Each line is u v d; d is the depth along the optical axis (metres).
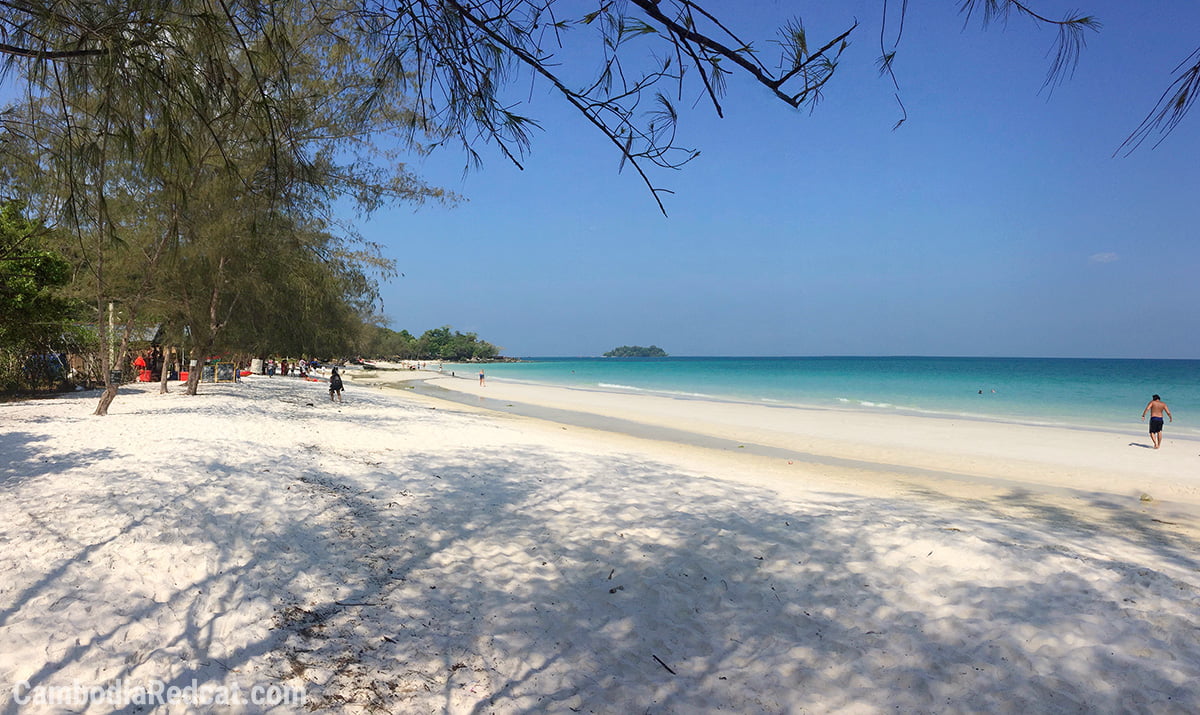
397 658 3.99
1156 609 5.00
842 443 19.47
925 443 19.48
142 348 26.58
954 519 8.25
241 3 2.41
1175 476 14.07
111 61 2.26
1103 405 34.91
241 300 17.81
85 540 5.05
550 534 6.97
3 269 15.32
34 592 4.07
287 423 14.30
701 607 5.18
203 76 2.48
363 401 25.47
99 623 3.83
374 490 8.26
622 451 14.61
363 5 2.24
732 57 1.73
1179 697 3.76
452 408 28.83
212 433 11.17
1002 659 4.27
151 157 2.60
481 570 5.77
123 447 9.05
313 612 4.51
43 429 10.52
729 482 10.66
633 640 4.55
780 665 4.21
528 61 2.04
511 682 3.85
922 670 4.14
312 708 3.31
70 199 2.75
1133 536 8.49
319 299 18.39
